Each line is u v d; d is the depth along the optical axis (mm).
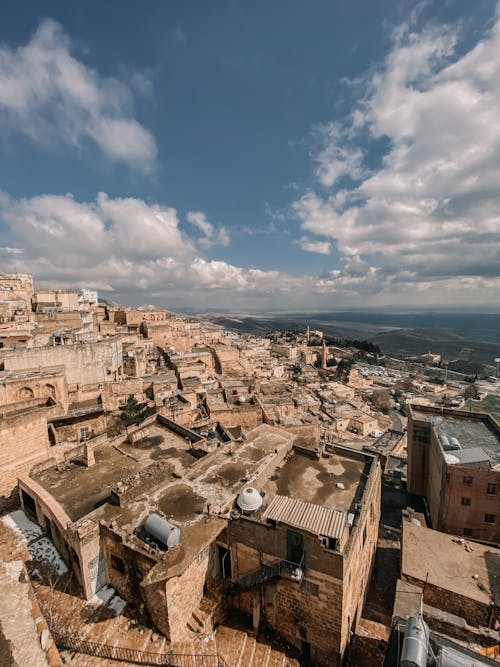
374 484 29750
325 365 195625
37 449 35344
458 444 41531
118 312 118938
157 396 57156
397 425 114688
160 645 19375
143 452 35531
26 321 76125
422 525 36469
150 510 23766
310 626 21578
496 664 12461
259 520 22828
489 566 28781
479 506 36406
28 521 28141
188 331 142750
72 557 22562
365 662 22766
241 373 109250
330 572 20156
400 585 25047
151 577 18016
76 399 51094
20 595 13789
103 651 18547
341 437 93000
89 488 27297
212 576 24062
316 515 21953
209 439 40719
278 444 33375
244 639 21938
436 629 22469
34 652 11578
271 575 21000
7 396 41094
